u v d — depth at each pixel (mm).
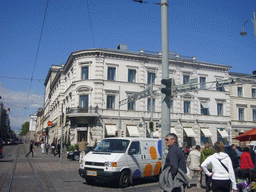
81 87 35156
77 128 34438
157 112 37125
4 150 40906
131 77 37000
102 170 10289
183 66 40250
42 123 88312
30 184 10500
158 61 38500
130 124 35500
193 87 20125
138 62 37312
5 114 124375
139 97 28031
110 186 10852
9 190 9188
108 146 11586
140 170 11359
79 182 11516
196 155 10688
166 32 9844
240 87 44781
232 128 42562
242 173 8062
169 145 5293
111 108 35219
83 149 18875
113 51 35594
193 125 39594
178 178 4961
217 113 41812
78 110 34281
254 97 45781
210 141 40406
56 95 54344
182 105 39344
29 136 141750
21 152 37094
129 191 9797
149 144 12398
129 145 11289
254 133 8844
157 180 12742
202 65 41219
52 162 21406
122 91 35875
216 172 5676
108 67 35812
